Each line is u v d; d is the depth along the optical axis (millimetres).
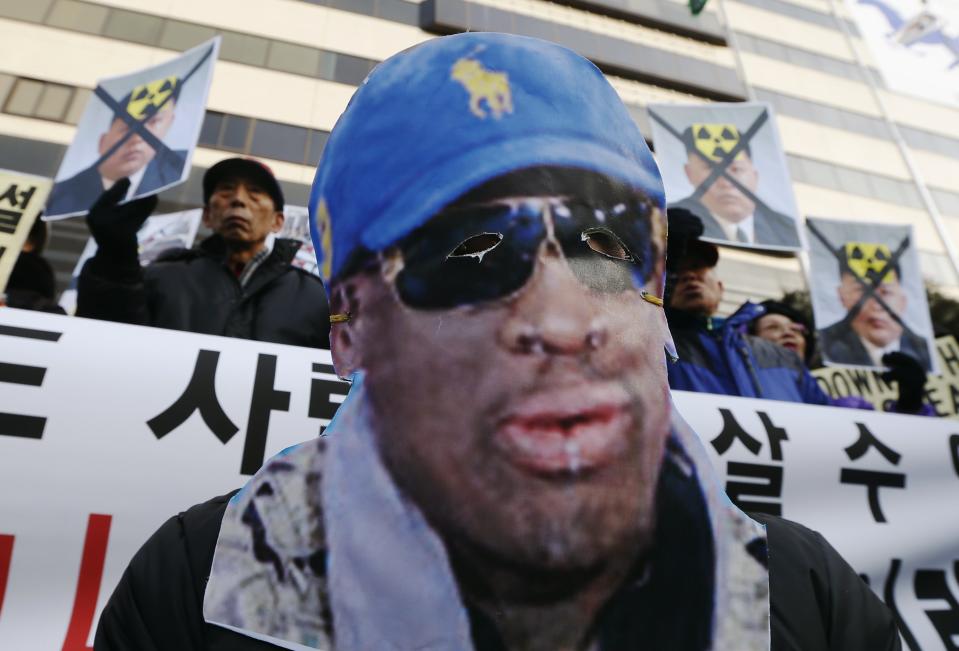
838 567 608
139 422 1267
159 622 531
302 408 1358
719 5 15664
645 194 624
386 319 570
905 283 3232
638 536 525
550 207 566
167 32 10422
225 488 1268
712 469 587
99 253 1800
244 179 2164
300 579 523
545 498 511
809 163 14312
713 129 3166
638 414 551
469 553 507
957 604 1562
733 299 11336
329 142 666
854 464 1651
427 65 619
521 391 528
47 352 1267
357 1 11867
